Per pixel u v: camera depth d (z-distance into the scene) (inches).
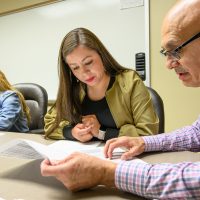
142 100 51.2
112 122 52.6
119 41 101.3
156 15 91.6
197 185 21.7
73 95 53.3
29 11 123.2
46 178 29.5
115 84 52.9
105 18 103.6
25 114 82.0
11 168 32.8
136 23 96.5
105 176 25.9
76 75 50.9
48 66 121.1
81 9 109.0
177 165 24.1
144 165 25.4
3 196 25.3
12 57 132.3
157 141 38.1
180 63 27.7
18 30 128.1
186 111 89.8
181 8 26.3
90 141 46.3
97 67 50.4
